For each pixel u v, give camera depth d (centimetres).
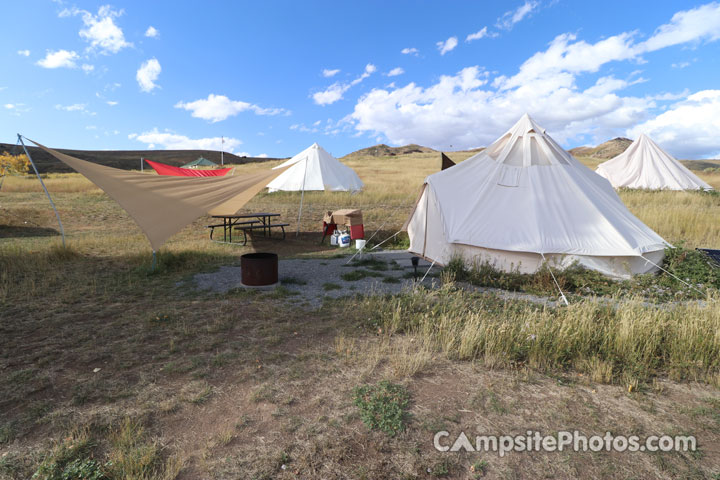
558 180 781
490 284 676
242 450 257
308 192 2061
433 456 254
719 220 1153
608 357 397
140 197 716
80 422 284
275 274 673
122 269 756
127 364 372
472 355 404
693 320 444
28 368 363
